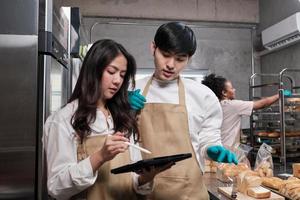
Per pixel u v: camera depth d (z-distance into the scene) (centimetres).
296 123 273
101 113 110
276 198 152
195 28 453
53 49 137
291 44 384
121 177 111
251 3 460
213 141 135
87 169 94
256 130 300
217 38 457
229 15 454
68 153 99
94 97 105
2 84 132
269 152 212
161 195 126
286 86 390
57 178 96
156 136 128
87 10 428
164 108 130
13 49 133
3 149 131
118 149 92
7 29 134
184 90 135
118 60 106
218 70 455
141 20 439
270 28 396
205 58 453
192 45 120
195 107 134
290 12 380
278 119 274
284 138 252
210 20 450
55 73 147
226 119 270
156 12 438
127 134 115
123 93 118
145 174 108
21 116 132
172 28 119
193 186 127
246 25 461
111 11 431
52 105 141
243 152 229
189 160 129
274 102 267
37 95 133
